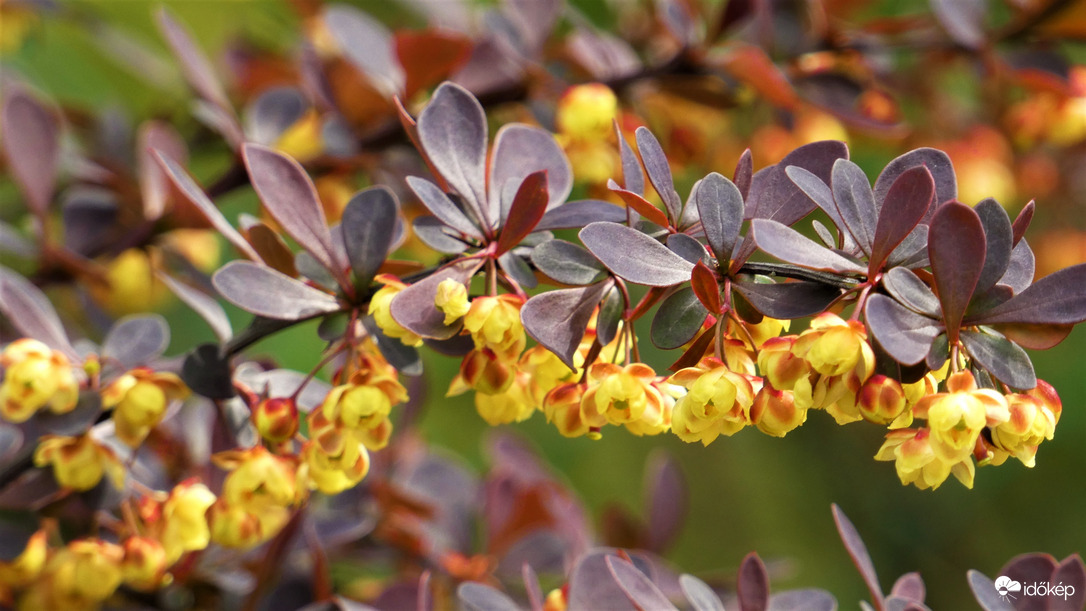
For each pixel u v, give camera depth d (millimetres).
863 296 450
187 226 562
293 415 477
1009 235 448
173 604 536
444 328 459
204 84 566
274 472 476
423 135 466
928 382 455
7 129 542
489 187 474
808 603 492
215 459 477
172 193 554
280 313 472
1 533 498
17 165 545
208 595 536
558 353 453
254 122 614
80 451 494
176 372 492
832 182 454
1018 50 628
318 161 583
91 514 507
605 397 456
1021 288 456
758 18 584
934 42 643
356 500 604
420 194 464
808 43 634
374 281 476
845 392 448
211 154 746
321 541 553
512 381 465
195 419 559
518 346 461
